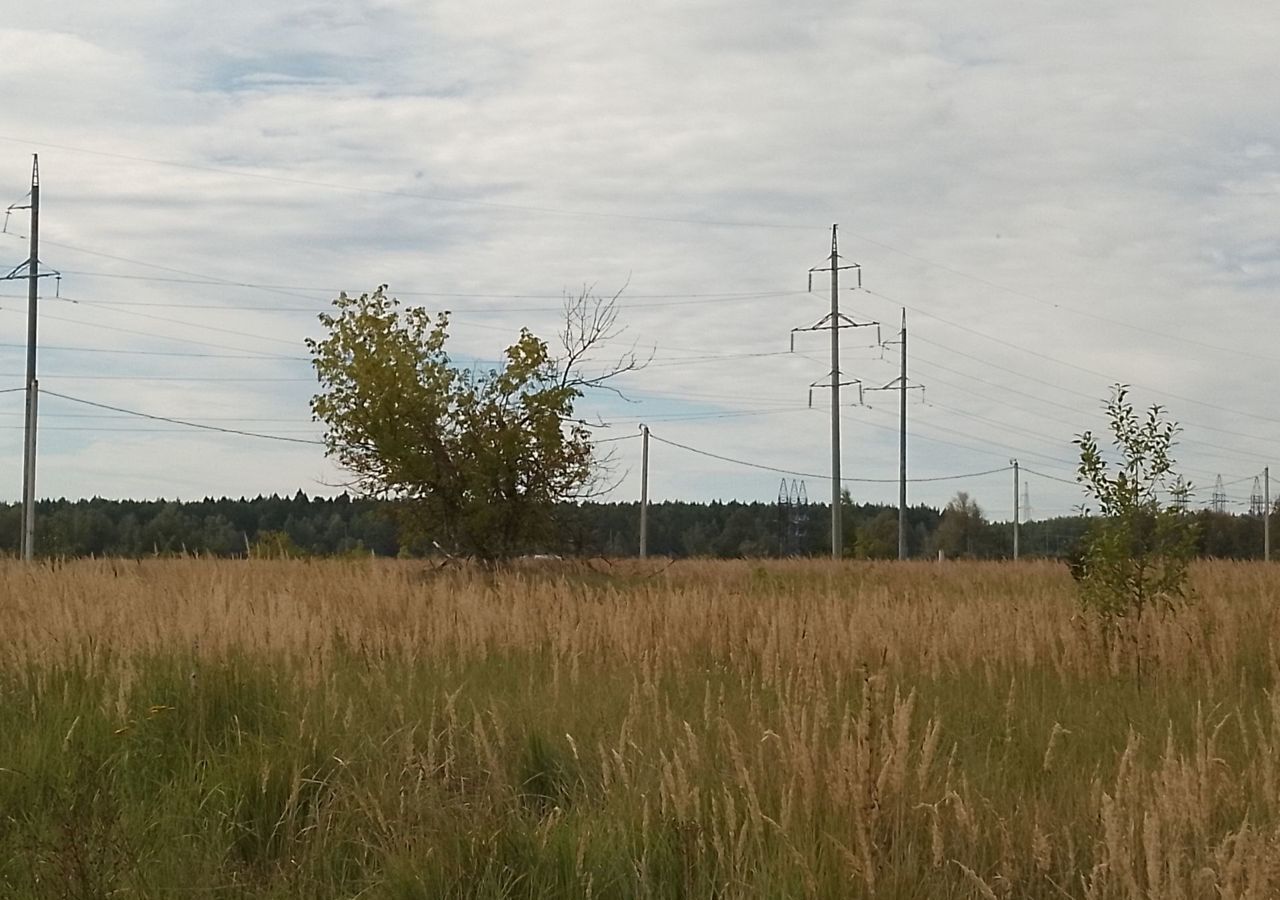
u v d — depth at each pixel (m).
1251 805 6.39
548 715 8.61
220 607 12.34
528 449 24.23
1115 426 12.43
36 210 35.41
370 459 24.91
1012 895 5.70
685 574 28.05
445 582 19.41
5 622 12.56
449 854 6.20
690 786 6.51
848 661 10.85
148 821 6.92
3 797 7.27
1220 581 21.31
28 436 34.38
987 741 8.19
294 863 6.48
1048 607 14.30
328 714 8.40
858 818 5.79
